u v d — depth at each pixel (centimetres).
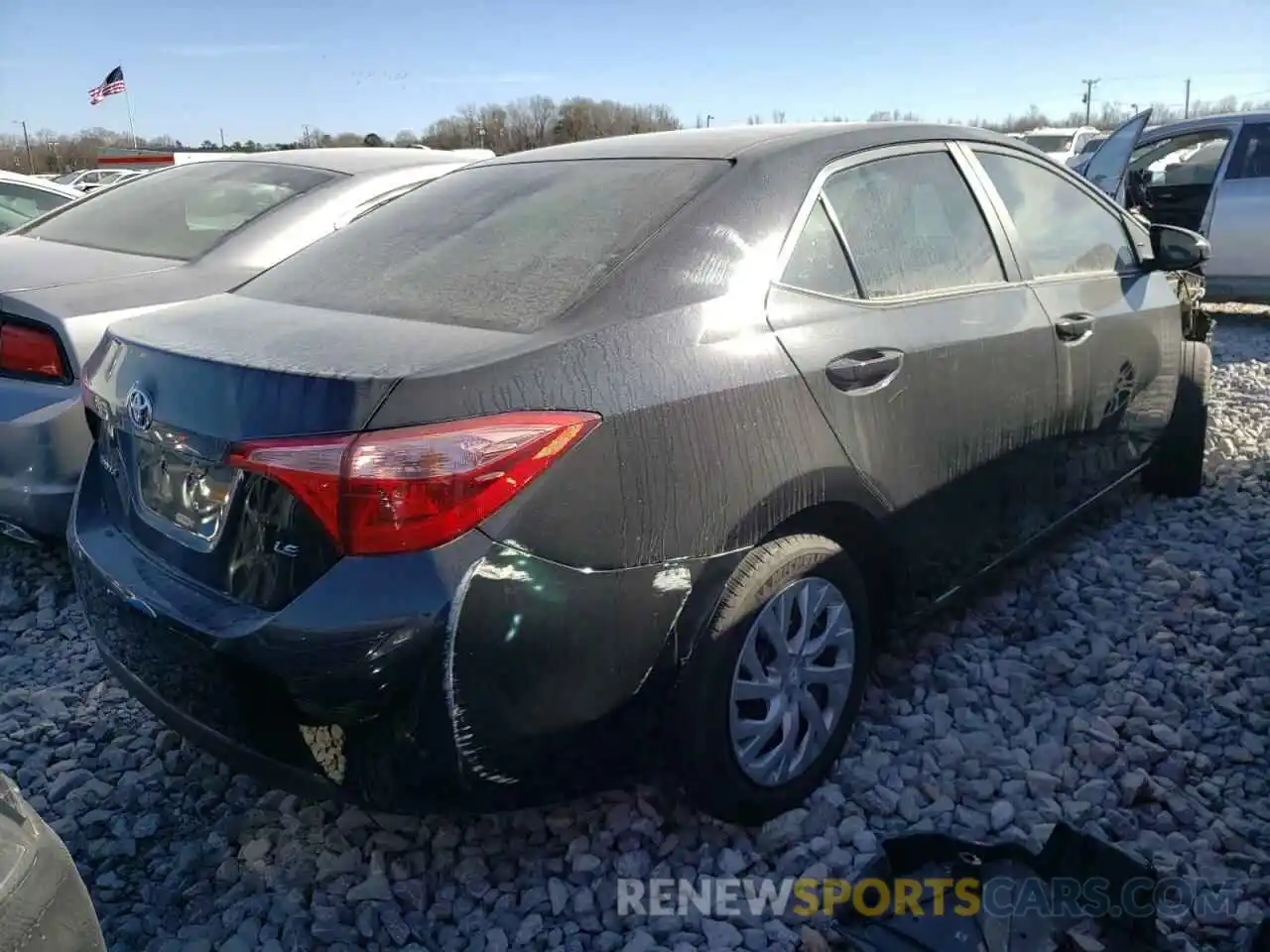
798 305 256
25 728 309
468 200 296
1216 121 905
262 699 207
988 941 205
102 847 258
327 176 496
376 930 231
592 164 295
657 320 230
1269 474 488
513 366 208
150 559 234
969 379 296
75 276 402
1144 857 243
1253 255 864
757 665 245
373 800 209
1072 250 367
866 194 289
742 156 272
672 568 222
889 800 264
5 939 145
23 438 361
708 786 241
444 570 195
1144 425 406
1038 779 270
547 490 204
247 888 244
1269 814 259
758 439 236
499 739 206
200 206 485
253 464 202
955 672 325
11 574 408
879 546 278
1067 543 413
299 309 251
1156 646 335
